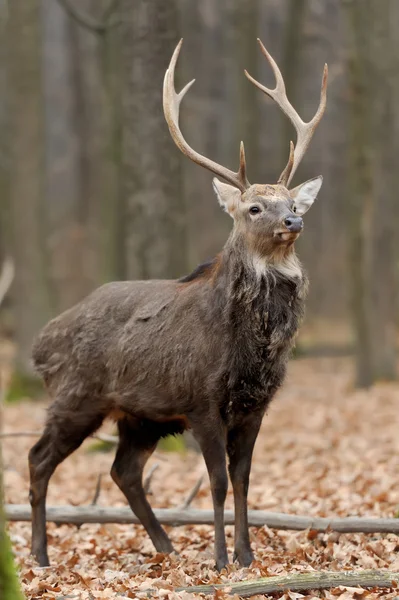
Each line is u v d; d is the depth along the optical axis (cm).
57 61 4766
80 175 3859
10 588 582
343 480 1195
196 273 848
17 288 2181
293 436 1616
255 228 788
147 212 1498
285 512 1023
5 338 3083
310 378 2477
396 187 2861
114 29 2134
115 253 2286
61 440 882
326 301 3878
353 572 693
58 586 740
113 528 986
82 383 868
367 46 2145
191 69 3403
